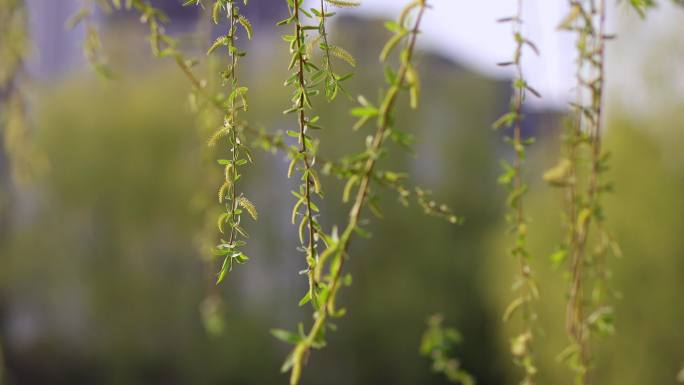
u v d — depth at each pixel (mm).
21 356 6871
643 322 4727
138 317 6844
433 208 683
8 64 1100
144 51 5641
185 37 755
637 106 4809
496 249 5996
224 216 627
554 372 4352
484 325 6633
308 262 631
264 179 6164
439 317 1466
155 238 6703
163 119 6348
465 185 6930
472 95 6793
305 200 631
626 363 4754
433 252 6723
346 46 5312
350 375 6895
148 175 6445
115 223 6648
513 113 772
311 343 632
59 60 5820
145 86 6293
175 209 6445
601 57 818
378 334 6852
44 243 6457
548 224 4320
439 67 7094
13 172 1255
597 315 881
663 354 4715
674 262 4656
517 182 819
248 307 6691
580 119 832
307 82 633
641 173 4762
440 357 1466
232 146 634
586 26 810
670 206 4648
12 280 6527
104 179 6469
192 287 6762
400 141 616
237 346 6668
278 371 6773
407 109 6594
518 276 876
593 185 843
